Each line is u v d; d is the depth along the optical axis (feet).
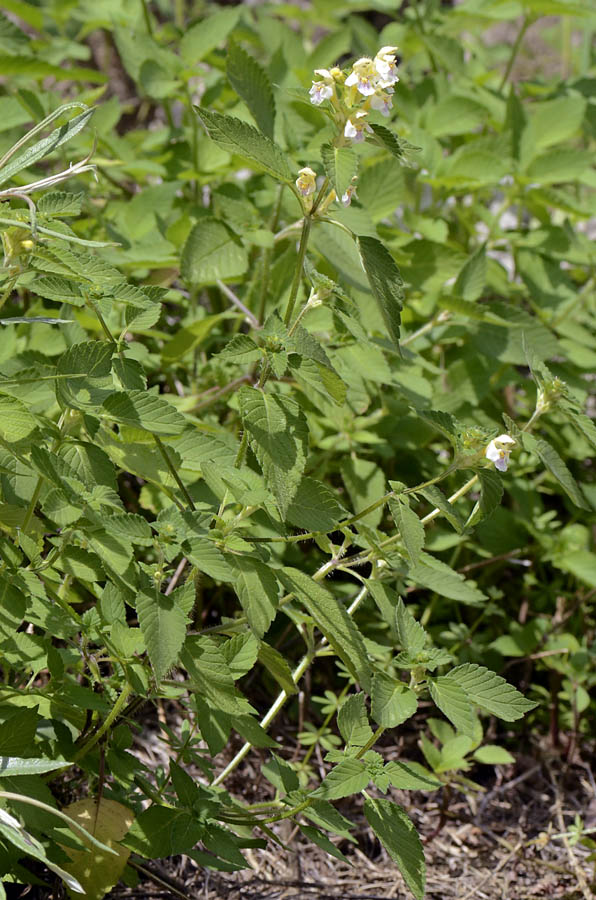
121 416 5.12
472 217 7.72
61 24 8.69
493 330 6.62
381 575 5.65
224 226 6.23
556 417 6.94
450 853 6.13
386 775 5.24
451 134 7.37
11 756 5.15
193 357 6.69
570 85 8.32
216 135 5.20
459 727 5.14
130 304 5.31
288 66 7.24
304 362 5.21
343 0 9.17
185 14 11.57
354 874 5.98
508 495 6.93
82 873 5.28
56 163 7.02
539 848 6.17
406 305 6.79
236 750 6.23
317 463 6.47
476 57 8.79
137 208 6.74
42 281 5.24
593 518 6.82
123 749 5.42
